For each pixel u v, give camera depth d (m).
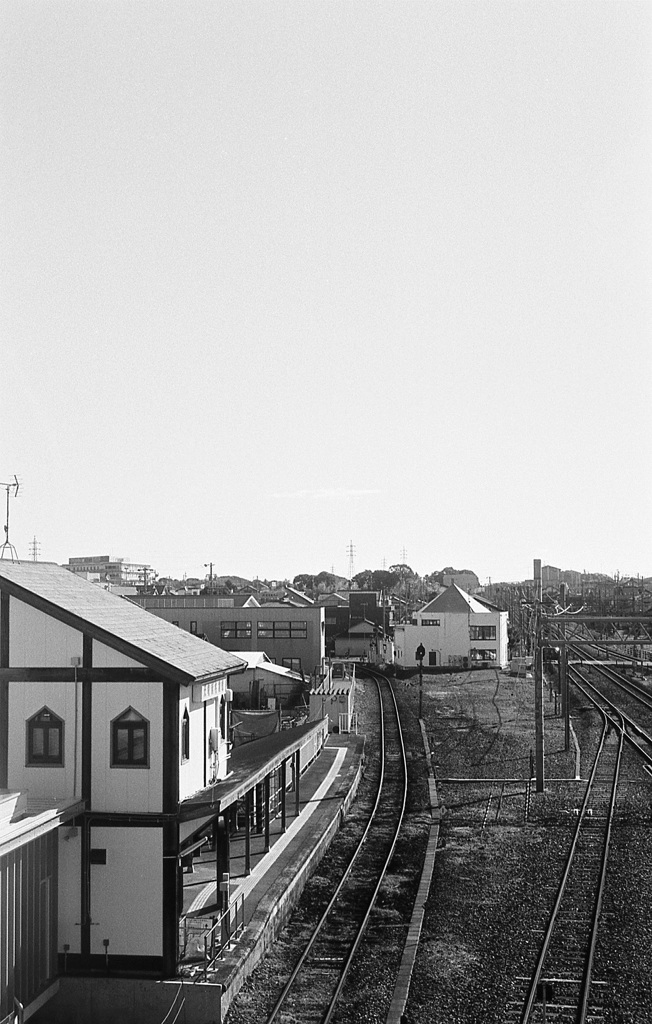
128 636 20.39
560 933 20.89
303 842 27.84
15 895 17.28
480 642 88.12
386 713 58.97
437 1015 17.19
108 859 19.38
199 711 21.47
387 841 29.69
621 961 19.20
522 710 58.06
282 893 22.73
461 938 20.94
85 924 19.17
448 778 39.09
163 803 19.44
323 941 21.20
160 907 19.17
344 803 33.75
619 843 27.95
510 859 26.92
